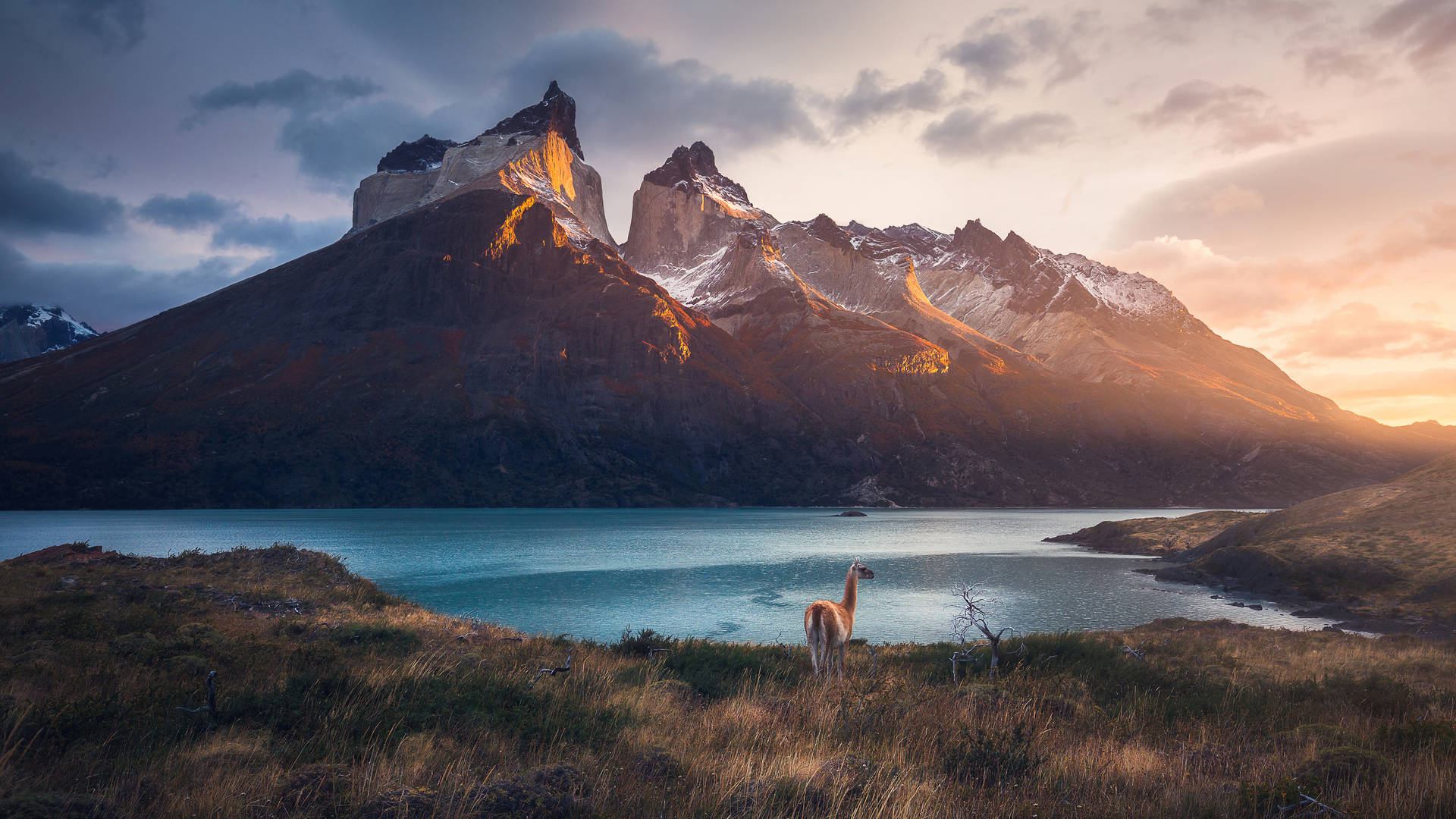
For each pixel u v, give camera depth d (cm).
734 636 3797
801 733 1044
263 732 905
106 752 818
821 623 1580
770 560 8456
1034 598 5434
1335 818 719
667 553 9394
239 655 1574
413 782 740
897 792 741
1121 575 7050
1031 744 970
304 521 15938
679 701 1341
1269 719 1257
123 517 17138
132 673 1334
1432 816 718
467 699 1053
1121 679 1616
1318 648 2678
